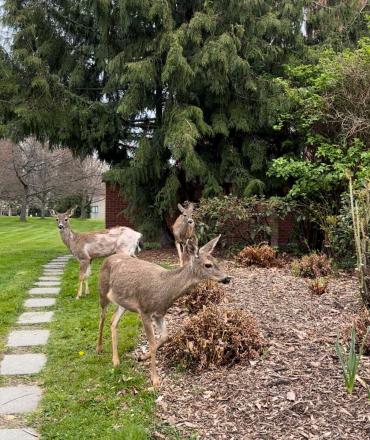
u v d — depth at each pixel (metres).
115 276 4.76
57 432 3.63
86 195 33.38
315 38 13.88
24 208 30.78
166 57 11.43
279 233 14.25
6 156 26.38
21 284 8.84
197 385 4.27
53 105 12.12
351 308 6.19
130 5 11.22
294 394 3.89
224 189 13.35
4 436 3.61
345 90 10.55
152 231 13.16
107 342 5.60
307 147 12.24
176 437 3.48
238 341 4.66
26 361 5.11
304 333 5.25
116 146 13.66
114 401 4.09
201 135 12.03
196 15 11.31
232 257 11.16
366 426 3.41
